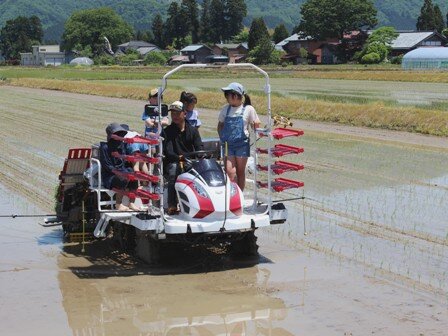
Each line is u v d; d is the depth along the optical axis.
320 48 105.69
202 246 10.29
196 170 9.08
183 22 162.50
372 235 10.56
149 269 9.37
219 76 64.31
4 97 41.78
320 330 7.14
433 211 11.92
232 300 8.11
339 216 11.73
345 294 8.15
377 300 7.92
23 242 10.84
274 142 20.05
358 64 93.56
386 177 14.95
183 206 9.01
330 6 105.12
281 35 138.88
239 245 9.75
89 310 7.88
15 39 196.50
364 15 105.38
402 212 11.88
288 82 53.28
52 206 13.05
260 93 39.12
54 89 49.50
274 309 7.79
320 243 10.23
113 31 157.12
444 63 77.56
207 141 10.45
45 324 7.48
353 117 24.53
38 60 154.50
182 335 7.19
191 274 9.10
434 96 36.06
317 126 24.00
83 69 93.94
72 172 10.91
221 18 163.50
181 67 8.86
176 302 8.09
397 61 90.75
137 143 9.45
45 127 25.16
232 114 9.74
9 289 8.62
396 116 23.31
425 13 135.25
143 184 9.80
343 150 18.62
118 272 9.27
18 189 14.53
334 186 14.08
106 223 9.35
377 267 9.06
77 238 10.88
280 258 9.62
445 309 7.60
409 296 8.02
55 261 9.81
